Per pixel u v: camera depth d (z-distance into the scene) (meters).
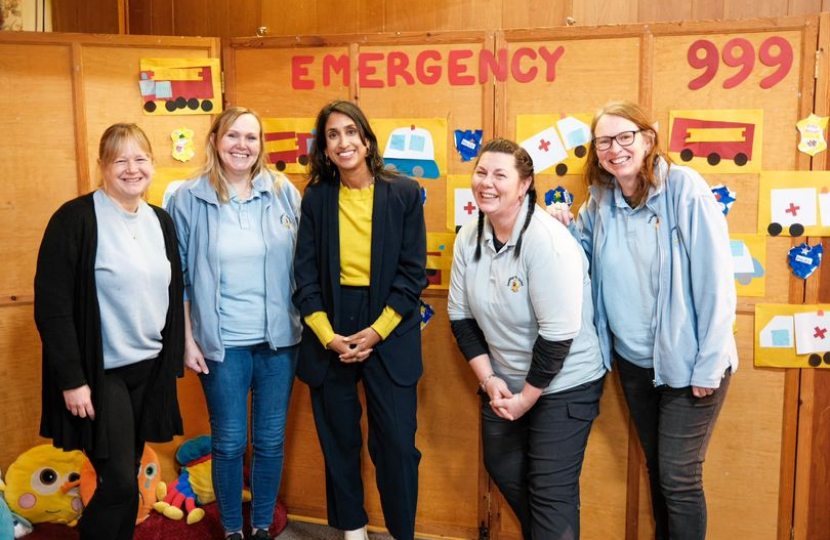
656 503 2.14
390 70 2.30
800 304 2.14
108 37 2.33
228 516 2.13
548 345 1.82
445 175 2.31
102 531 1.84
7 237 2.32
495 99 2.25
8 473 2.31
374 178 2.03
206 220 2.03
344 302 2.04
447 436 2.42
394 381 2.03
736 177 2.13
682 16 2.33
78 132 2.33
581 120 2.20
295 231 2.16
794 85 2.07
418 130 2.30
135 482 1.88
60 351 1.75
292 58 2.36
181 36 2.58
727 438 2.24
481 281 1.93
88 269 1.77
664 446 1.95
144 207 1.91
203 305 2.02
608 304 1.99
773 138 2.10
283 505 2.56
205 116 2.42
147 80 2.37
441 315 2.37
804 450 2.19
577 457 1.95
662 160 1.90
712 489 2.27
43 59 2.30
